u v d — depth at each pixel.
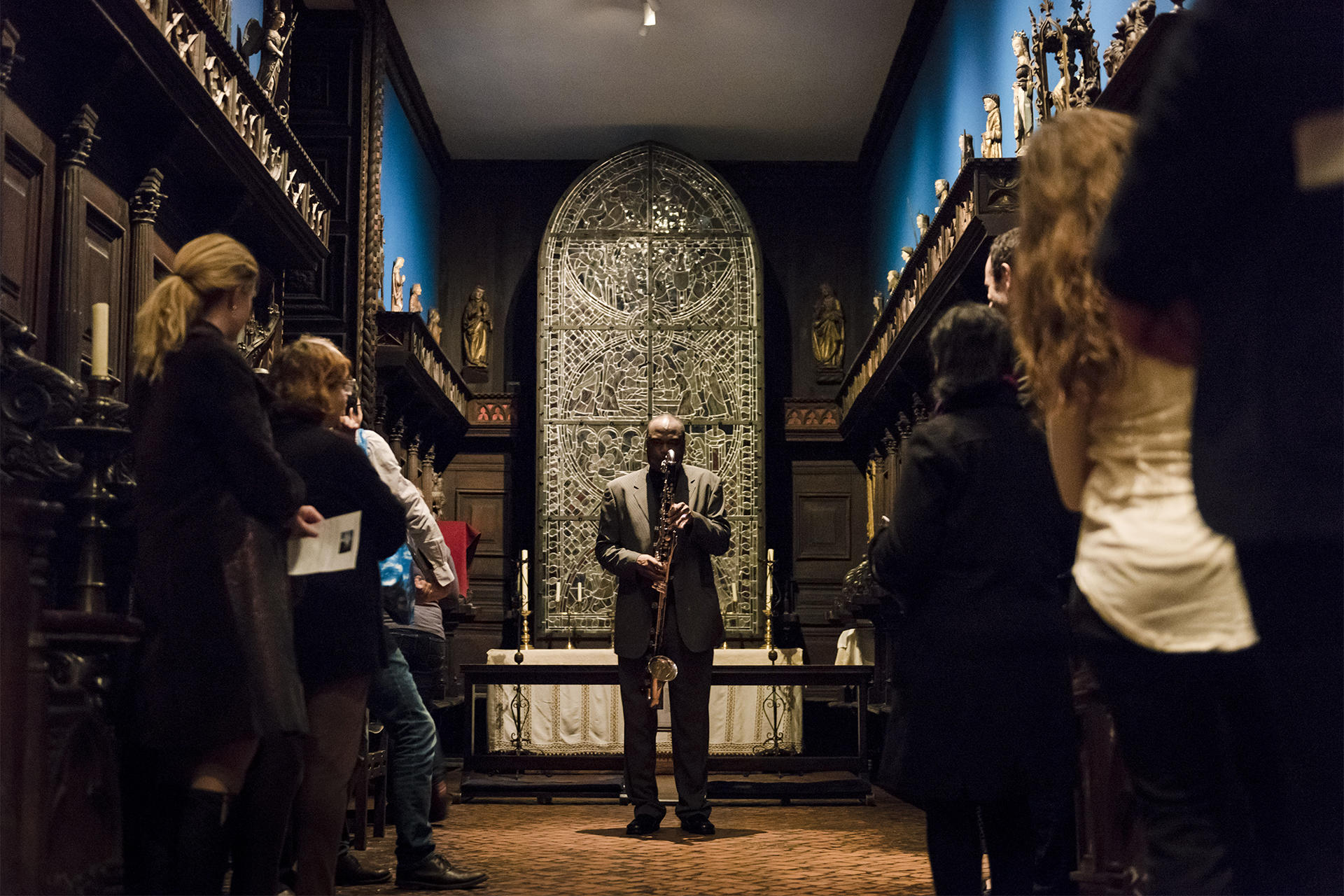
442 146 12.38
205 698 2.44
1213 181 1.31
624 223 11.97
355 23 9.27
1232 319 1.32
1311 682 1.29
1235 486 1.28
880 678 8.88
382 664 3.12
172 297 2.68
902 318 8.54
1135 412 1.73
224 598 2.49
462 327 12.50
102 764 2.56
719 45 10.66
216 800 2.49
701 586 5.36
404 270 11.02
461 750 11.09
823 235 12.76
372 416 8.92
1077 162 1.87
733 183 12.85
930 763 2.19
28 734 2.21
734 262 11.90
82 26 3.91
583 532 11.39
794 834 5.29
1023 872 2.23
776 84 11.36
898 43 10.54
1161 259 1.35
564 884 3.89
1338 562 1.25
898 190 11.22
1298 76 1.27
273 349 5.99
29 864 2.18
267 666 2.47
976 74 8.39
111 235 4.58
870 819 5.98
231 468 2.54
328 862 3.01
